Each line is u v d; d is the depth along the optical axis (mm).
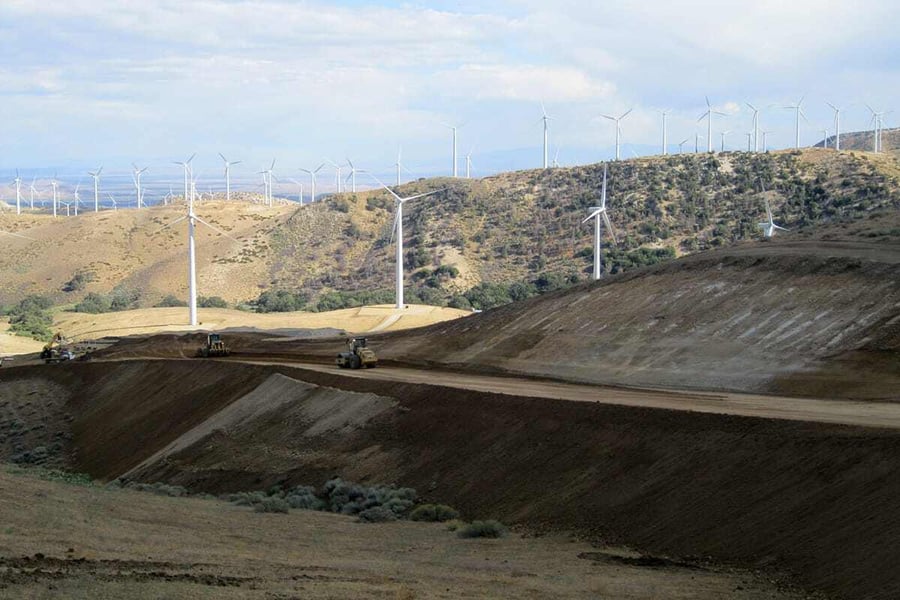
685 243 197500
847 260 77625
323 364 93875
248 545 35156
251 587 26234
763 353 68938
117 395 95188
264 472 62531
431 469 53781
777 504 35219
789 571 30922
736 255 87750
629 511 40062
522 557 35000
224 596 24672
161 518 40094
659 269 92438
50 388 104375
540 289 185250
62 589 24156
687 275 87125
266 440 68125
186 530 37625
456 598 26203
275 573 28906
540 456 48844
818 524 32656
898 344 62719
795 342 68750
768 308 74938
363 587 27125
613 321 84125
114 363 103375
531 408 53938
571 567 32750
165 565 28922
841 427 39375
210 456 69125
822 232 102875
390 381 69062
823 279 75938
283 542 36625
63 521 35375
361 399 67188
